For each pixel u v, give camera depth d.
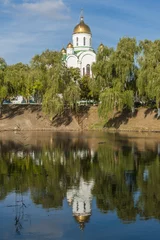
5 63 77.06
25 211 17.66
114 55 65.75
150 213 17.41
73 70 82.44
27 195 20.52
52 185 22.83
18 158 33.41
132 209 18.00
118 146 42.22
